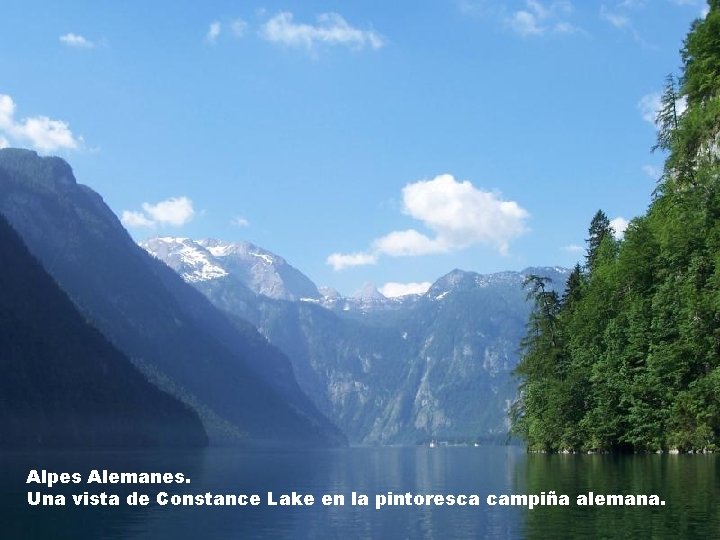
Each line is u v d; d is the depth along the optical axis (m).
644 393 74.94
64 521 36.88
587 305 88.94
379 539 29.59
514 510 36.53
